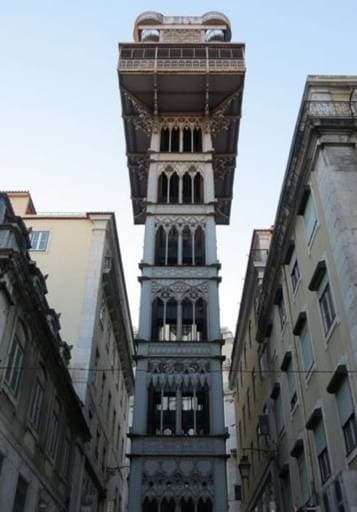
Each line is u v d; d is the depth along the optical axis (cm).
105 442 3953
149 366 3039
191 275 3419
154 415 2925
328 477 2038
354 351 1767
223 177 4619
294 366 2556
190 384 2986
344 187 2042
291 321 2653
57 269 3606
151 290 3356
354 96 2338
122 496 4934
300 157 2372
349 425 1831
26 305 2012
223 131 4441
